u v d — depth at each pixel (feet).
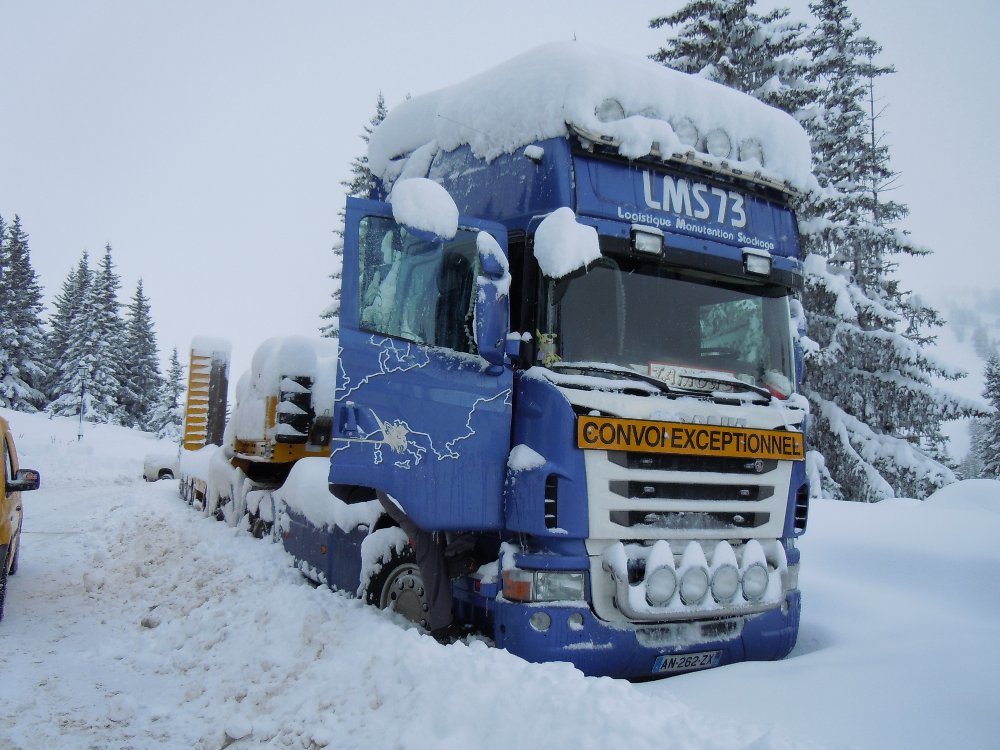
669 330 17.47
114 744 13.84
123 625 21.80
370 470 15.25
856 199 70.64
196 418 47.42
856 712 12.95
